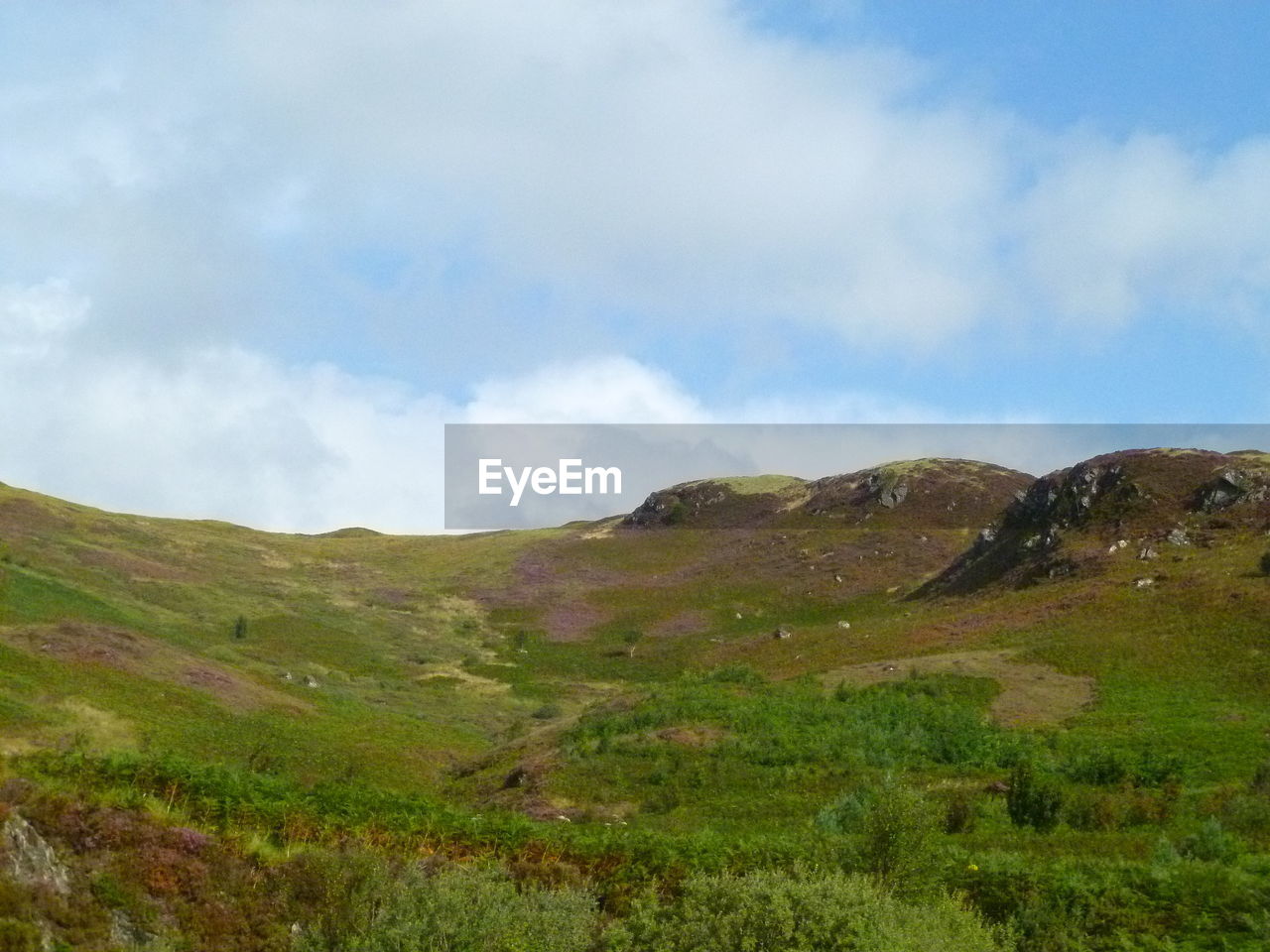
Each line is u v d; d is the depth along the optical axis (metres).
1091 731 38.09
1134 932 13.77
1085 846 19.94
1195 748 34.59
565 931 10.98
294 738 39.81
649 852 15.95
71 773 15.87
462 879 11.69
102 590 71.88
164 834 12.89
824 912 10.04
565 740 39.62
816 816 24.02
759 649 61.94
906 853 14.38
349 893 12.23
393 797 17.89
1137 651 47.66
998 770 33.69
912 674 45.97
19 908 10.25
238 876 12.76
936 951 10.23
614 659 79.62
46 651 42.00
